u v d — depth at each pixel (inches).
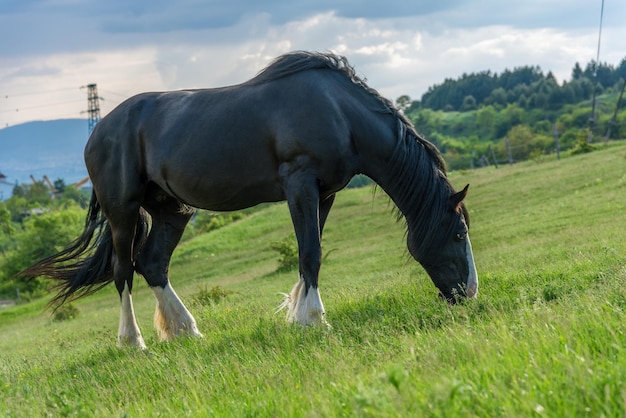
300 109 354.6
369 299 418.6
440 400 165.3
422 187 360.5
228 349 332.5
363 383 203.6
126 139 405.7
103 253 429.7
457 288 362.3
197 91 393.7
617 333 213.3
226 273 1587.1
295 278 1098.7
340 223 1812.3
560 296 333.7
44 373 385.4
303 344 309.3
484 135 7322.8
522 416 157.9
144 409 245.3
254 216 2293.3
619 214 979.9
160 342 398.0
